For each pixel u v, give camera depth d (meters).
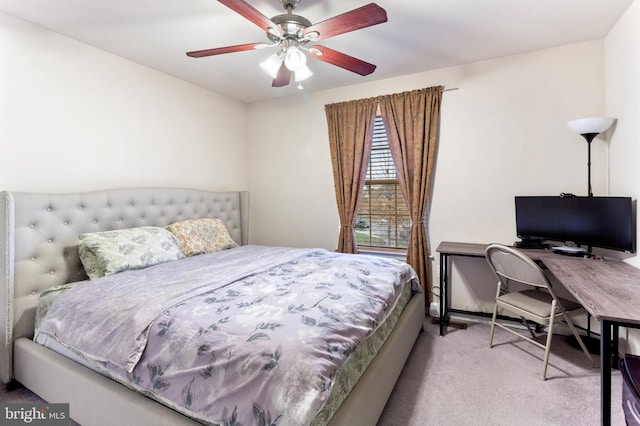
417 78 3.07
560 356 2.22
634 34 1.93
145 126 2.86
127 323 1.42
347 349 1.25
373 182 3.43
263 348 1.13
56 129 2.26
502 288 2.50
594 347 2.30
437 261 3.08
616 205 2.04
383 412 1.68
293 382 1.02
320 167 3.62
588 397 1.78
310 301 1.54
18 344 1.87
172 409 1.23
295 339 1.17
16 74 2.06
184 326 1.32
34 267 2.03
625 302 1.38
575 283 1.64
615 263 2.05
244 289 1.75
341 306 1.50
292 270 2.18
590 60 2.46
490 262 2.33
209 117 3.51
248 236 3.82
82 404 1.50
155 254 2.35
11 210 1.89
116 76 2.62
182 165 3.22
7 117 2.03
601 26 2.24
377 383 1.48
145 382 1.29
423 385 1.92
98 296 1.69
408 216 3.29
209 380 1.14
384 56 2.70
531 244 2.55
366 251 3.47
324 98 3.53
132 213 2.64
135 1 1.89
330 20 1.54
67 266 2.21
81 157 2.41
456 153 2.95
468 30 2.28
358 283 1.88
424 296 2.82
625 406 1.25
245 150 4.03
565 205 2.38
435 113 2.96
